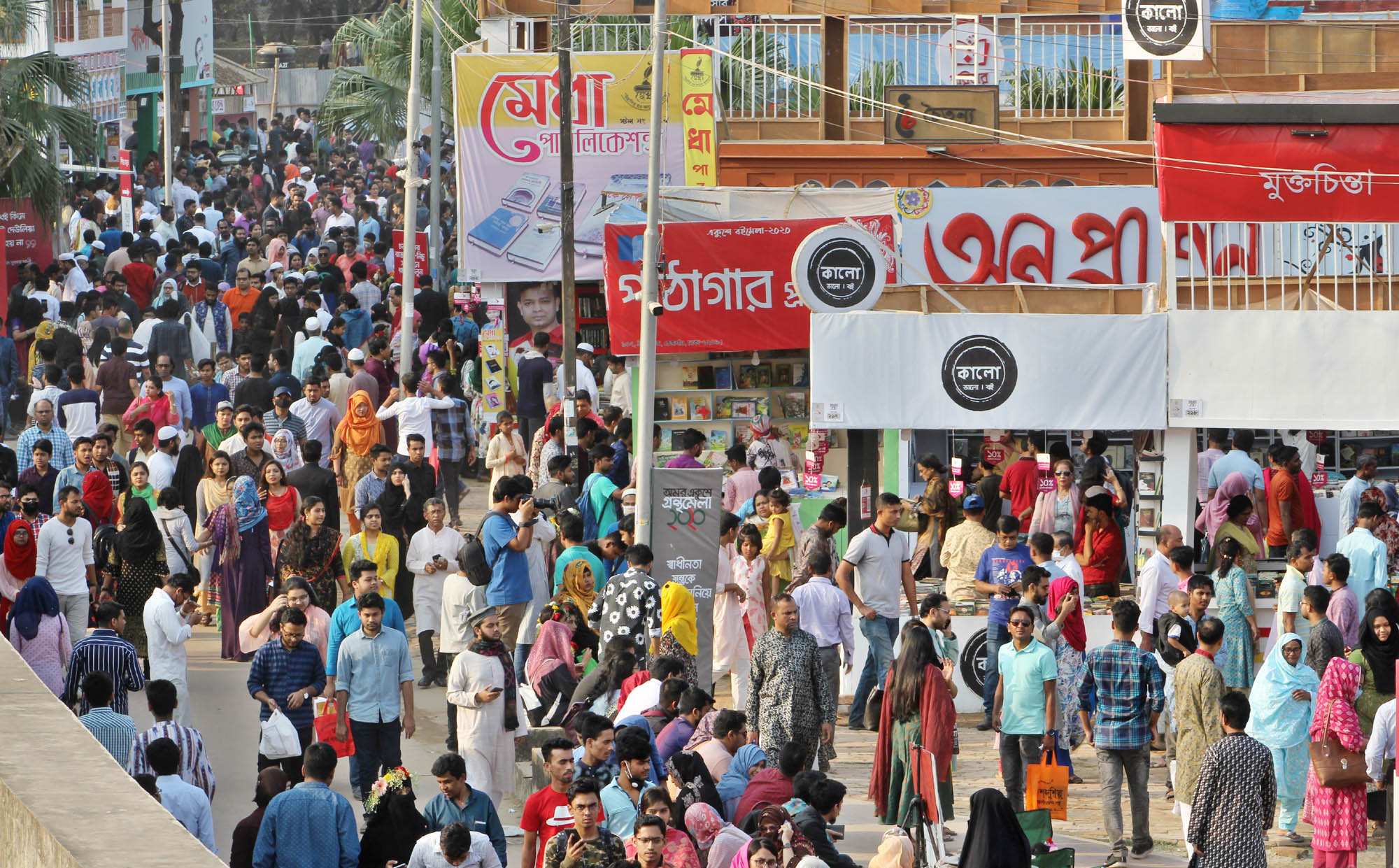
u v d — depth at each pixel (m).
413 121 64.44
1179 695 31.61
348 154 138.50
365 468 49.31
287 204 110.56
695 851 25.09
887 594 40.00
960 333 45.25
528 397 57.03
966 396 45.28
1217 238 57.91
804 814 25.89
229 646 42.91
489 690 32.31
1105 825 33.19
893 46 70.56
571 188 54.69
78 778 17.41
